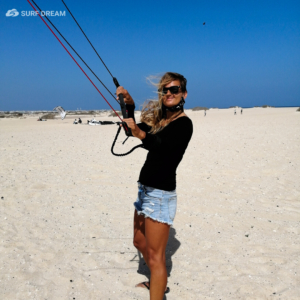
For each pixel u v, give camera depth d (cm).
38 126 2933
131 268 328
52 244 378
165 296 279
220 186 618
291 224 428
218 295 279
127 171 759
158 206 230
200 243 379
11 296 279
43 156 959
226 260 338
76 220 455
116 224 442
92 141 1393
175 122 231
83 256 350
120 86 264
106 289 292
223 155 927
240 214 471
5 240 383
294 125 1869
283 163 792
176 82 235
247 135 1412
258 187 606
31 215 472
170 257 348
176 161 230
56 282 301
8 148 1138
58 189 608
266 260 335
